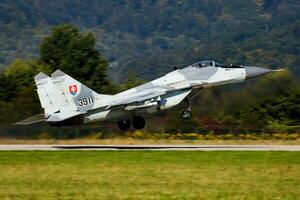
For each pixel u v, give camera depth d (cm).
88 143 17850
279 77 18138
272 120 19888
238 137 18762
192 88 14712
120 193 9100
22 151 14375
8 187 9681
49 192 9238
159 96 14350
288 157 12875
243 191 9238
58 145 17150
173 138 18875
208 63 15062
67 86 14838
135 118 14862
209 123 19200
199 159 12600
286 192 9181
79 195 9000
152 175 10619
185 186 9606
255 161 12275
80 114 14725
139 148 15425
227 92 18312
